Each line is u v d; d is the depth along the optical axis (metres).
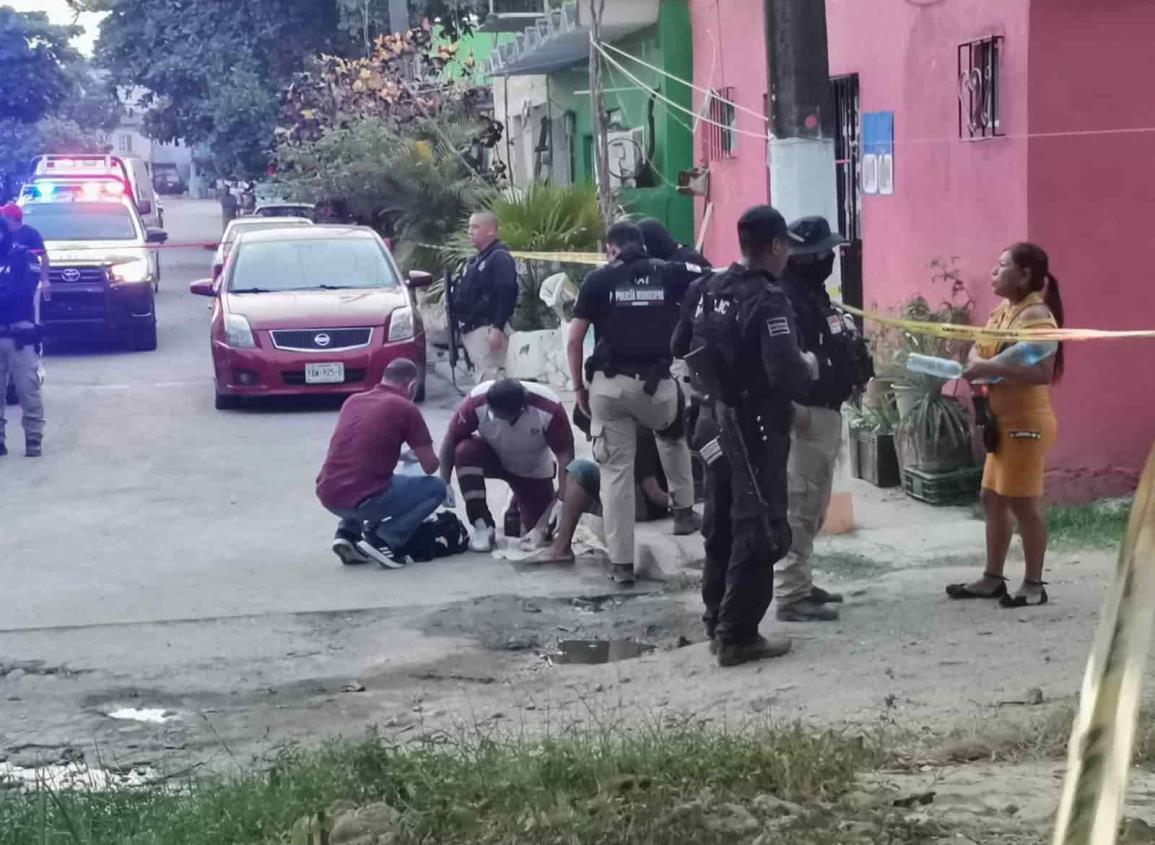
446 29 32.31
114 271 19.75
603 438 8.18
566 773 4.64
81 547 9.55
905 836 3.82
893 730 5.25
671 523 9.60
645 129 18.50
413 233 21.47
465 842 4.05
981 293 10.03
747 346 6.25
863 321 11.80
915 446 9.96
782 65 8.30
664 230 8.51
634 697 6.25
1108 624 0.93
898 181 11.44
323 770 4.84
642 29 18.39
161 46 36.47
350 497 8.81
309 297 15.46
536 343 15.12
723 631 6.55
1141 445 9.59
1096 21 9.25
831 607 7.24
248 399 15.54
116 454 12.84
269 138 35.59
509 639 7.45
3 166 48.34
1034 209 9.37
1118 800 0.88
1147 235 9.44
